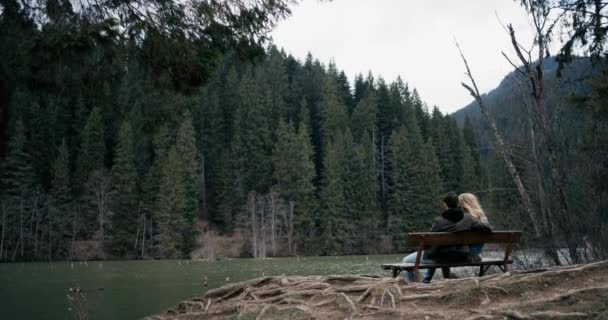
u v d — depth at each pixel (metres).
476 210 7.20
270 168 91.75
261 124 95.56
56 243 68.75
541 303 4.82
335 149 82.69
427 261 6.82
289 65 142.38
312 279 6.71
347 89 134.75
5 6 6.80
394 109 117.12
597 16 10.15
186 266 51.59
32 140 74.56
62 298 24.09
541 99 11.20
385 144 110.69
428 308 5.27
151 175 78.12
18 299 23.80
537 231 11.73
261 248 75.06
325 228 77.31
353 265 49.12
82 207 73.62
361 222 79.12
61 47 6.81
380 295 5.62
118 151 75.44
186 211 75.94
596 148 10.22
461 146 91.44
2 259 63.91
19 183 67.12
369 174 82.25
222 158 89.50
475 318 4.75
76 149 80.62
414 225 78.94
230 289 7.22
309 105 120.12
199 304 7.20
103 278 36.66
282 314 5.76
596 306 4.55
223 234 83.25
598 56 10.13
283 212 78.56
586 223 10.55
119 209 73.44
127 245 72.38
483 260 6.87
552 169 10.91
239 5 7.81
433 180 80.19
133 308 20.34
